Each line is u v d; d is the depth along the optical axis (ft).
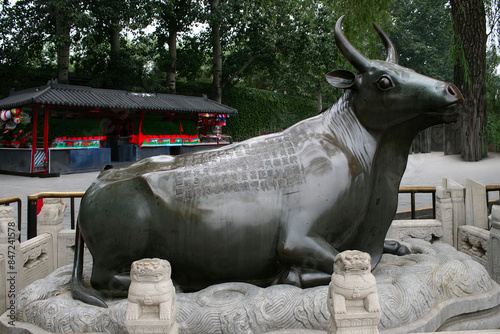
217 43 68.85
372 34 27.27
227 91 73.72
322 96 78.84
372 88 8.64
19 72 55.42
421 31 84.58
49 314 7.65
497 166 38.17
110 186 8.49
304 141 8.88
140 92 57.21
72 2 47.11
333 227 8.48
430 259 9.39
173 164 8.90
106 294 8.63
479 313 8.53
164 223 8.24
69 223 21.79
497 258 10.19
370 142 8.91
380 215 9.24
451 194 12.72
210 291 7.98
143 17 54.19
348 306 5.99
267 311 7.13
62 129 43.55
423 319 7.38
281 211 8.22
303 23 60.70
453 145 47.32
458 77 41.86
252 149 8.86
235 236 8.20
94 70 62.13
